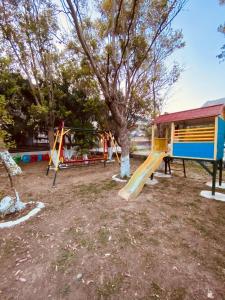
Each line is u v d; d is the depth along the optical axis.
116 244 2.63
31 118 8.79
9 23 6.70
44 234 2.88
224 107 4.73
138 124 10.12
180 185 5.62
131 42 5.52
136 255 2.41
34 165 9.10
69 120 9.96
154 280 2.03
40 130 10.61
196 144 4.96
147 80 7.58
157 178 6.42
